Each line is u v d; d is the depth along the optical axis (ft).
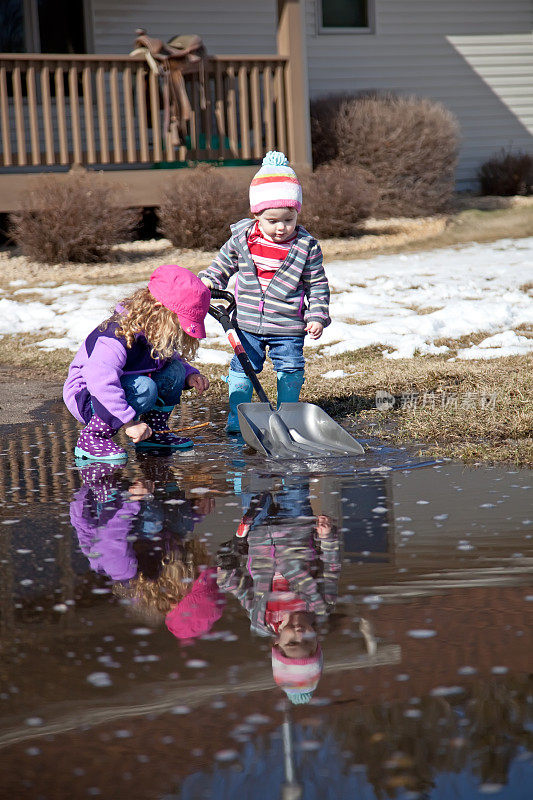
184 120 46.57
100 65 45.03
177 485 14.01
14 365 26.37
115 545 11.03
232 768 6.04
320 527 11.47
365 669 7.32
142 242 49.37
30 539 11.39
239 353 17.16
